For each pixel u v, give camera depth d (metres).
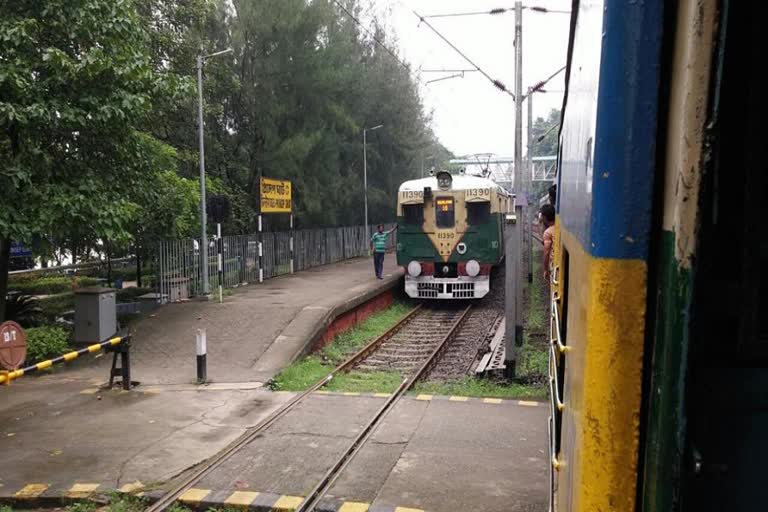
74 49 10.12
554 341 3.78
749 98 1.27
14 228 8.94
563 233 2.91
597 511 1.27
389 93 31.20
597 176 1.25
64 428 6.75
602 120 1.24
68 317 14.38
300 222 25.77
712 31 1.07
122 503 4.99
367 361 10.77
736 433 1.28
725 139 1.28
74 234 10.84
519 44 10.48
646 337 1.23
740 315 1.27
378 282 18.02
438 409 7.26
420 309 17.27
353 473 5.44
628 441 1.24
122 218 10.20
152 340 11.00
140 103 10.08
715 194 1.20
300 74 21.66
